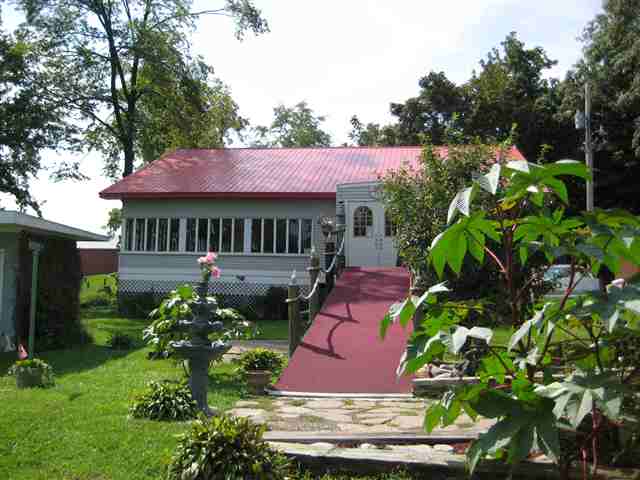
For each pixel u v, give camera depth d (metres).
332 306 13.13
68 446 5.64
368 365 9.75
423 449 5.38
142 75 30.81
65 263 14.88
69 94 28.38
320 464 5.00
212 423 4.82
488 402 3.36
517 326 3.89
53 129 27.36
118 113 30.06
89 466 5.18
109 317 21.66
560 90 30.75
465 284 9.34
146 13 29.41
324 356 10.17
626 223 3.49
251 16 29.53
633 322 3.55
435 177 10.63
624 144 28.56
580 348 3.98
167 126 32.03
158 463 5.16
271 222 21.83
